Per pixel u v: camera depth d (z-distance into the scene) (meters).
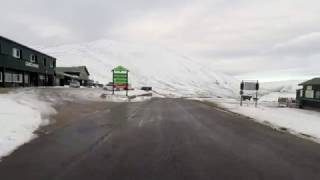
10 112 18.16
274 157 9.55
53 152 9.96
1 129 13.16
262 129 16.45
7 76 42.62
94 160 8.91
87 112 25.67
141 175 7.41
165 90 180.62
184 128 16.28
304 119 22.73
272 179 7.20
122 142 11.89
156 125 17.47
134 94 71.25
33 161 8.74
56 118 20.08
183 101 52.50
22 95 29.16
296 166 8.43
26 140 11.95
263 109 34.59
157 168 8.05
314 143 12.28
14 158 9.08
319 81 37.38
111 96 53.44
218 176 7.38
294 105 43.38
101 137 13.04
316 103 36.50
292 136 14.09
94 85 97.19
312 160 9.20
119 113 25.39
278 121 20.92
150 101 50.03
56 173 7.57
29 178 7.17
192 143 11.81
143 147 10.92
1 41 39.38
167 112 27.03
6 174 7.48
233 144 11.72
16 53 44.16
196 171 7.80
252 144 11.79
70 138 12.68
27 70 47.78
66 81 76.50
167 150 10.43
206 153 10.01
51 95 35.75
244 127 17.20
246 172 7.75
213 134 14.27
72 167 8.12
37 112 20.83
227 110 31.67
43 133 13.84
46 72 57.00
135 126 16.92
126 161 8.81
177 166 8.27
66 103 32.84
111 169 7.93
